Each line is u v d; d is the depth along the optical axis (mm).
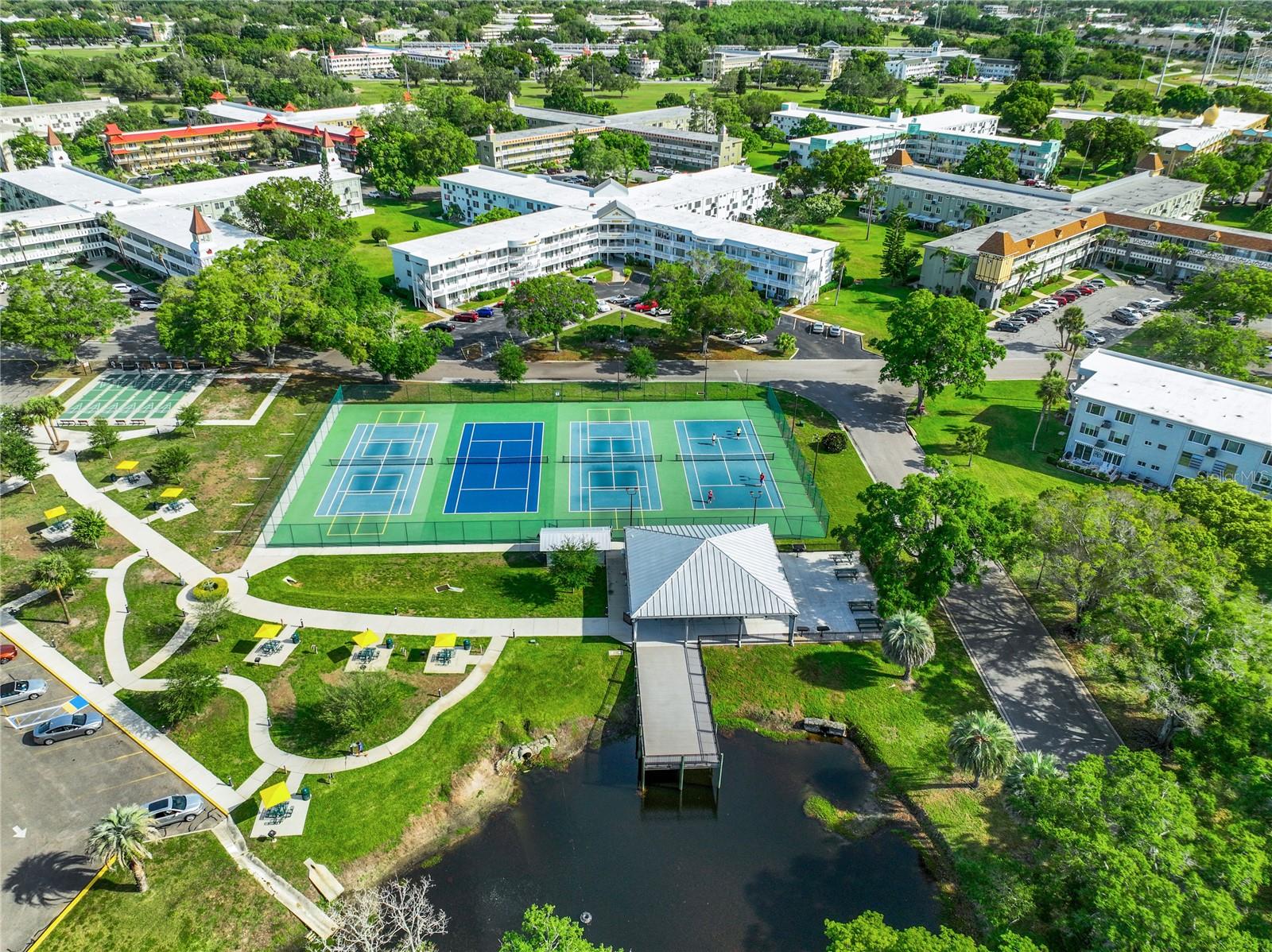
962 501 76875
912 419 118812
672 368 132250
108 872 57469
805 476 103750
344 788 64062
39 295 120562
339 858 59469
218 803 62594
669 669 74875
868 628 81062
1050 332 148125
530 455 108438
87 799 62469
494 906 57219
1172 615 65188
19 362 129250
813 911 57406
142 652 76000
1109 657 70188
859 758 69438
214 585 82688
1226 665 60688
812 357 137875
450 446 110375
